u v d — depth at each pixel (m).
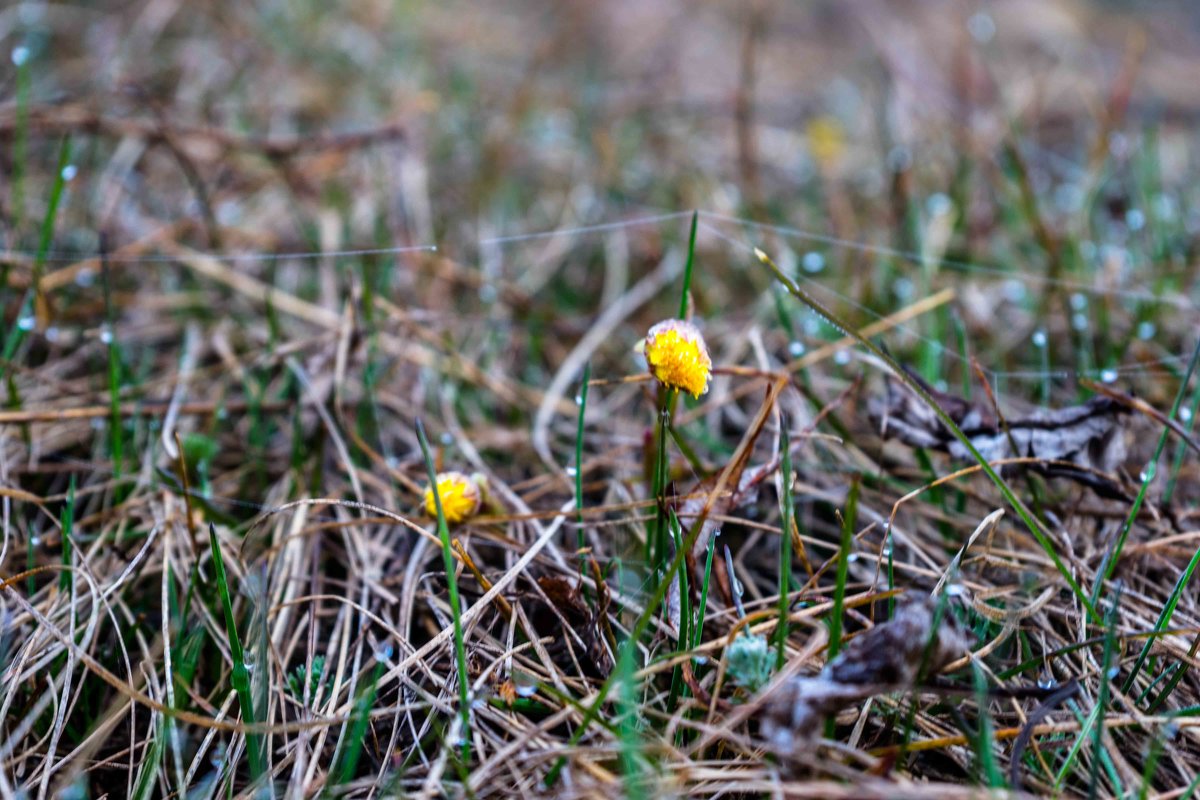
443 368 0.51
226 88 0.74
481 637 0.38
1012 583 0.40
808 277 0.57
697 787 0.34
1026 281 0.56
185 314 0.53
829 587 0.40
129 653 0.39
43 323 0.48
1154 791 0.34
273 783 0.35
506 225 0.66
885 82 0.83
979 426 0.41
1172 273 0.53
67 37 0.76
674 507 0.38
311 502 0.38
